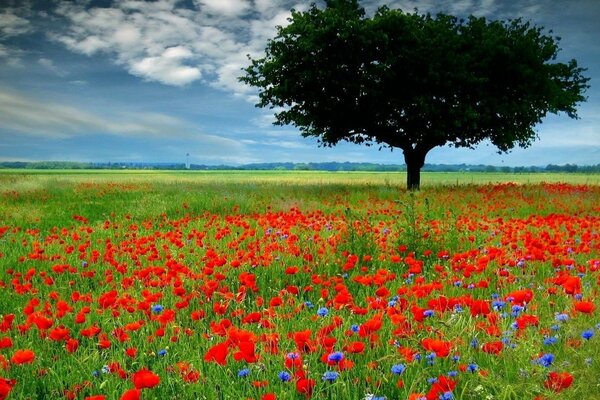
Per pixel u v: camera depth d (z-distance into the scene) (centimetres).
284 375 294
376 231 882
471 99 2639
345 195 2084
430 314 385
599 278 559
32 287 652
